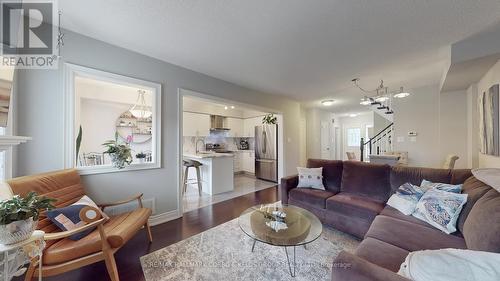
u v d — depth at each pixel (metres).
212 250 2.04
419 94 4.43
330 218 2.47
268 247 2.10
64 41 2.09
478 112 3.24
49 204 1.29
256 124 6.65
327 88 4.33
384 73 3.41
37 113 1.94
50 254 1.37
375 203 2.34
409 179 2.31
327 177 3.02
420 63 2.98
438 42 2.35
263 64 3.01
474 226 1.22
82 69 2.19
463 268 0.76
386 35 2.20
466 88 3.69
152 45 2.44
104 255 1.51
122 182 2.50
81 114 4.35
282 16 1.88
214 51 2.59
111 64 2.40
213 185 4.25
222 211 3.23
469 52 2.30
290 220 1.90
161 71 2.86
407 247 1.36
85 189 2.23
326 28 2.07
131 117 4.96
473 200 1.50
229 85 3.87
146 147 5.13
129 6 1.74
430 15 1.84
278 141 5.40
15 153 1.83
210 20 1.94
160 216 2.82
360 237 2.22
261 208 2.24
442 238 1.46
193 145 6.27
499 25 2.00
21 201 1.18
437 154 4.22
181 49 2.55
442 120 4.04
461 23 1.97
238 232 2.45
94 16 1.88
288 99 5.41
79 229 1.40
